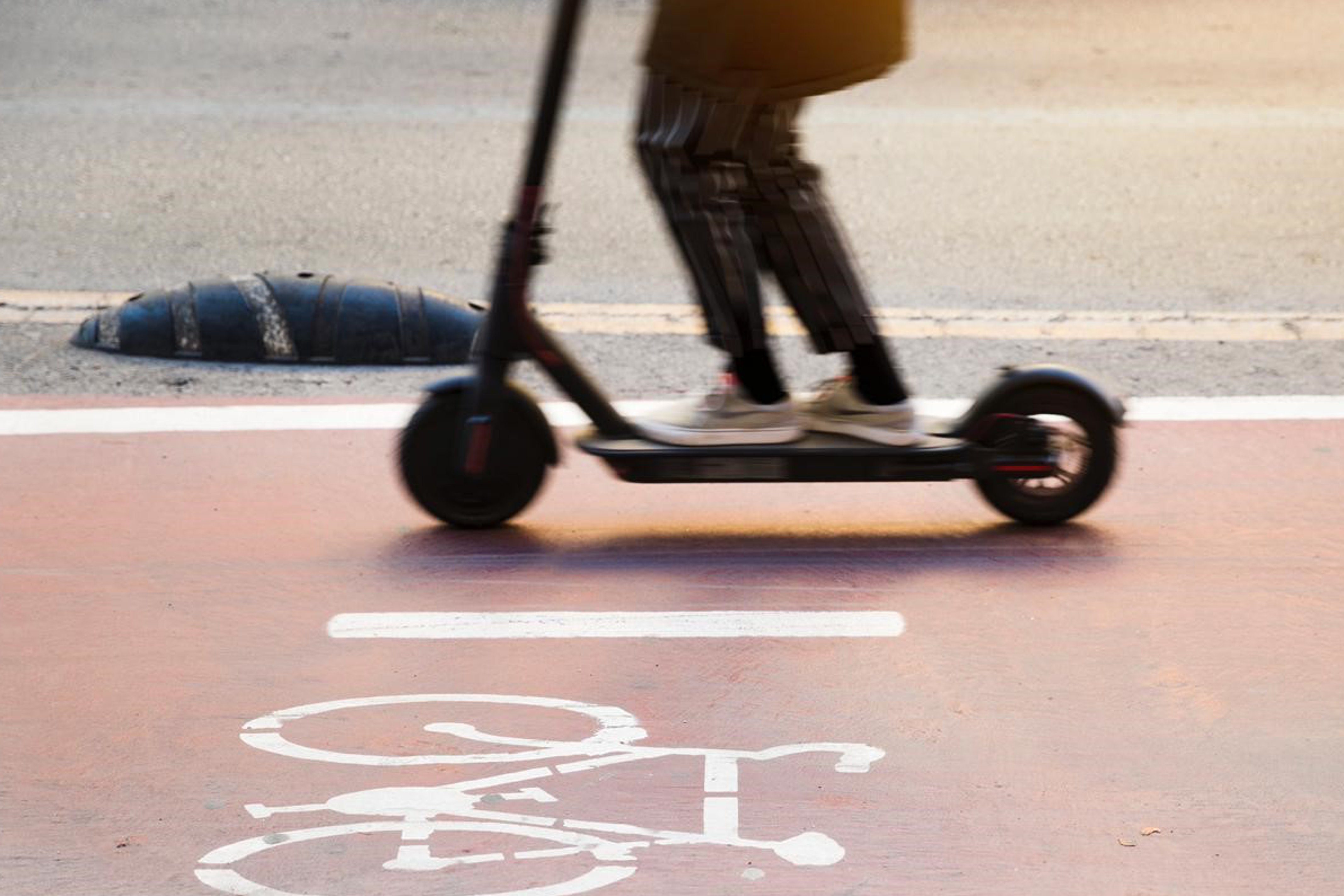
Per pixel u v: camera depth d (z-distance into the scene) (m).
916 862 12.54
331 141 40.59
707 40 17.27
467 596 17.50
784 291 18.56
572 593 17.56
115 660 16.02
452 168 38.47
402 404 24.17
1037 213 35.62
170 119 42.31
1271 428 23.06
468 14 54.84
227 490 20.73
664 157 17.91
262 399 24.33
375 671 15.78
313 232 33.75
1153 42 52.53
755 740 14.42
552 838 12.88
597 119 42.47
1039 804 13.38
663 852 12.68
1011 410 18.94
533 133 18.11
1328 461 21.77
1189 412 23.78
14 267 31.09
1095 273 31.62
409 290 26.77
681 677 15.62
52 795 13.55
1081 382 18.98
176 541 19.05
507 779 13.75
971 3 57.28
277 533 19.31
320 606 17.27
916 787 13.65
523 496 19.30
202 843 12.84
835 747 14.30
